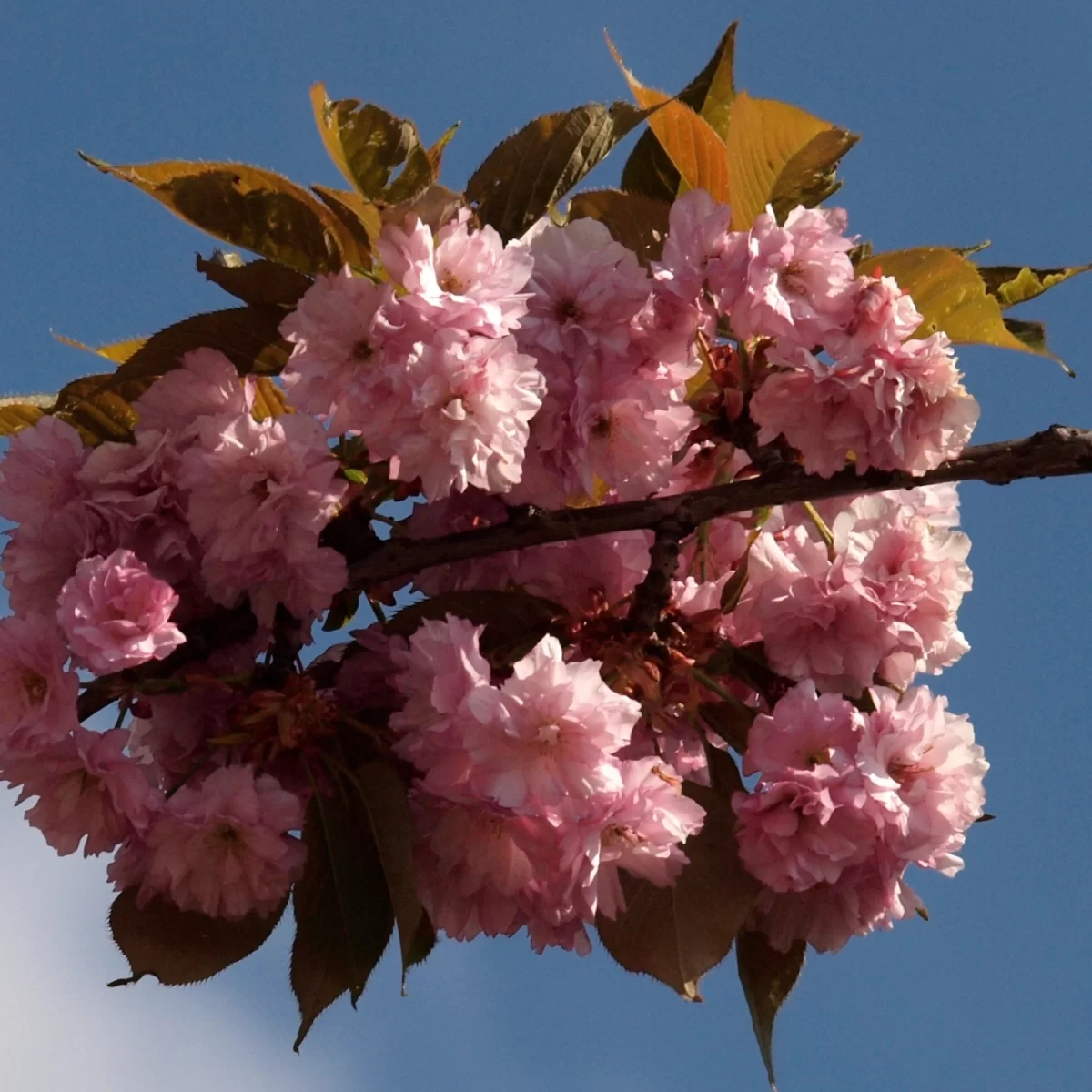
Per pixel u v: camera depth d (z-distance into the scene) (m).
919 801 2.22
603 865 2.20
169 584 2.23
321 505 2.22
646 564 2.27
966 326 2.29
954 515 2.30
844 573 2.27
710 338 2.27
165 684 2.23
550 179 2.27
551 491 2.24
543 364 2.23
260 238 2.26
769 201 2.31
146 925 2.22
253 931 2.23
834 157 2.31
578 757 2.17
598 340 2.23
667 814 2.19
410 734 2.20
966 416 2.23
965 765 2.23
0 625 2.21
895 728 2.22
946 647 2.29
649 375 2.25
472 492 2.26
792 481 2.26
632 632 2.25
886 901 2.23
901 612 2.26
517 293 2.22
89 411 2.28
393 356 2.20
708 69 2.36
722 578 2.30
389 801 2.21
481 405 2.19
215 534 2.22
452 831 2.21
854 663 2.26
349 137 2.26
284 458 2.22
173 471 2.24
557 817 2.18
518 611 2.25
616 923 2.22
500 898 2.22
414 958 2.24
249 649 2.25
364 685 2.25
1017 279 2.33
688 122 2.31
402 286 2.21
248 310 2.26
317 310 2.21
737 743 2.26
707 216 2.24
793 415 2.24
